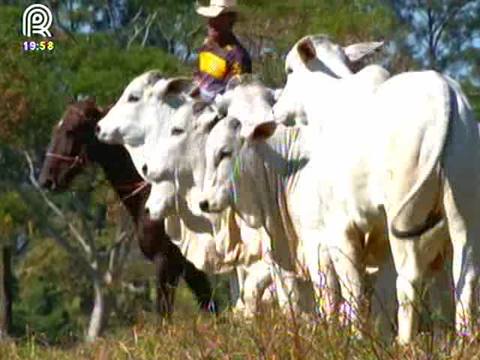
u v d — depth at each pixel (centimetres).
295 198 1438
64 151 1900
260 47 2916
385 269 1334
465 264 1166
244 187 1455
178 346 1235
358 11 3038
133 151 1773
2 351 1394
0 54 3183
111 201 3036
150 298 3166
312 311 1355
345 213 1289
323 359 1095
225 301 1814
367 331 1112
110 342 1348
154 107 1762
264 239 1498
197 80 1708
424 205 1177
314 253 1380
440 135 1162
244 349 1152
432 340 1083
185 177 1628
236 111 1466
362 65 1510
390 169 1195
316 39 1471
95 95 3092
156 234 1819
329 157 1303
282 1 2914
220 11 1694
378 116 1220
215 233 1594
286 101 1458
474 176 1170
